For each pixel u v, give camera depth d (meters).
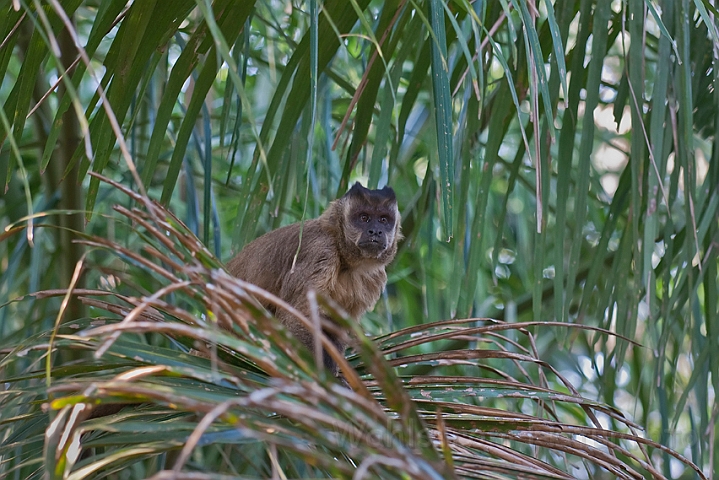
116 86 6.71
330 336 9.16
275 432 4.63
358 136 8.49
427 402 6.38
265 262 9.73
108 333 5.36
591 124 7.80
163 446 4.67
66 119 9.16
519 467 5.64
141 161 11.41
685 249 8.54
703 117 9.37
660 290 11.98
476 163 10.66
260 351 4.35
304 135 9.27
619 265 8.69
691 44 8.88
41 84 9.70
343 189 8.58
